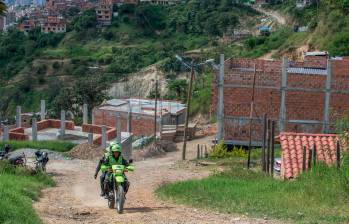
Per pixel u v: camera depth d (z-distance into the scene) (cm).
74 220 1186
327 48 6656
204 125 5975
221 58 4000
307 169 1842
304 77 3931
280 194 1507
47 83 11750
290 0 13550
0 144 3725
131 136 4738
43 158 2519
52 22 14300
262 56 8375
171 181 2222
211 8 14112
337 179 1483
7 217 1062
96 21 14200
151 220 1172
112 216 1252
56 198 1673
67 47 13488
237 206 1345
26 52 13425
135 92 10494
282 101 3966
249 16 13638
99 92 7038
